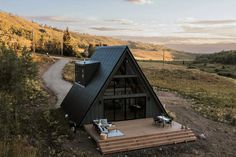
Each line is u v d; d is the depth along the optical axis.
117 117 20.31
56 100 27.67
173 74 69.81
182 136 18.48
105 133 16.97
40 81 39.41
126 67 19.77
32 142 15.41
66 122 19.94
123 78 19.98
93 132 17.81
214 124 23.86
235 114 28.56
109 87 19.59
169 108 28.64
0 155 12.05
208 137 20.03
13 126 16.09
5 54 16.12
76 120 19.58
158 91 40.72
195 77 68.06
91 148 16.36
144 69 74.44
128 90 20.36
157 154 16.48
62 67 60.66
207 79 67.19
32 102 24.33
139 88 20.75
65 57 90.12
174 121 21.89
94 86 19.97
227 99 39.34
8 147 12.76
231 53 184.25
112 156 15.81
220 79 68.94
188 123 23.22
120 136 17.12
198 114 27.16
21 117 18.42
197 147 17.94
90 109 18.88
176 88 45.62
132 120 20.66
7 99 15.66
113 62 19.45
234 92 50.09
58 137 17.00
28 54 17.47
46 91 31.91
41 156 13.99
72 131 18.31
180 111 27.66
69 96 23.83
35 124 18.36
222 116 26.94
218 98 38.97
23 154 12.67
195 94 40.22
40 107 23.56
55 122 19.22
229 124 24.41
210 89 50.88
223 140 19.75
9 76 15.73
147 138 17.44
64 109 23.22
